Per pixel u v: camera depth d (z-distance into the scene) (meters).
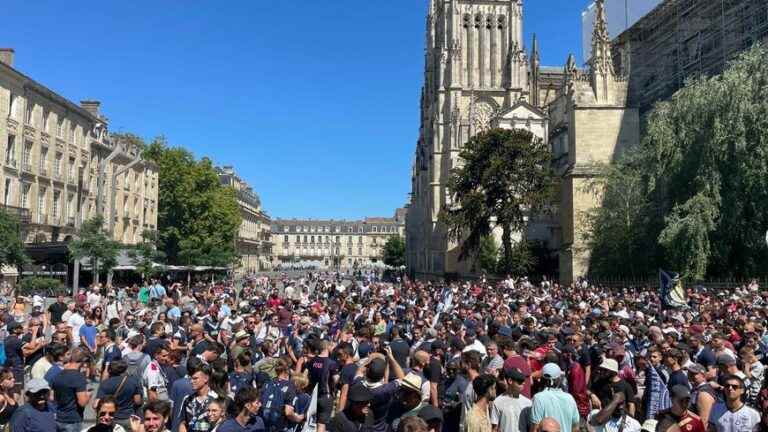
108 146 70.31
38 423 8.46
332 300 30.95
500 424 8.59
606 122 58.31
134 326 17.28
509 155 60.50
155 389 11.20
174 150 90.00
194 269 78.88
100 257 41.12
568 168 57.09
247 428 8.25
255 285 50.00
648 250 44.19
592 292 34.97
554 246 71.69
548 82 108.50
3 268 48.72
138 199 78.69
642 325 15.72
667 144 40.06
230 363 13.30
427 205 106.38
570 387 10.61
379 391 8.65
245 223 175.50
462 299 30.62
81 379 10.16
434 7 112.50
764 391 8.16
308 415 9.60
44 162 57.12
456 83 97.62
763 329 15.86
